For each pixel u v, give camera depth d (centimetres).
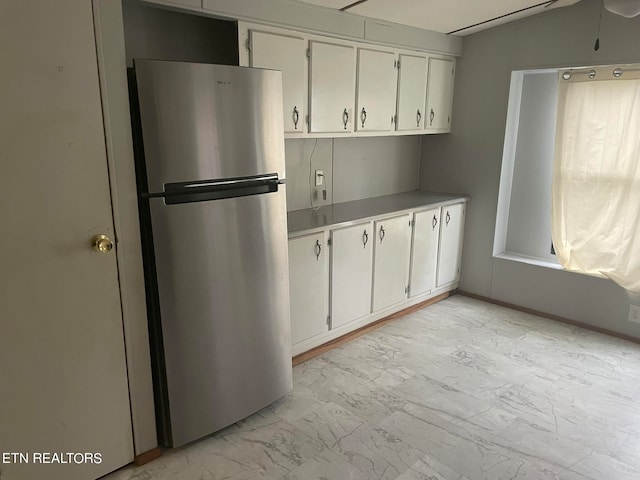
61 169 173
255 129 221
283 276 248
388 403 260
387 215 334
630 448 224
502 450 222
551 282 368
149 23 247
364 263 327
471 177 400
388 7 290
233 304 227
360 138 374
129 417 208
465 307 396
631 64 311
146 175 194
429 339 336
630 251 327
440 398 264
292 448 224
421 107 369
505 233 408
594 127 334
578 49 326
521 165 389
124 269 196
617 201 331
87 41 173
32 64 161
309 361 305
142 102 187
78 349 188
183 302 210
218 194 212
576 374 290
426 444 226
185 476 207
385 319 365
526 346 326
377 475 206
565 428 238
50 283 177
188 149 200
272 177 233
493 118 377
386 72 333
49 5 162
